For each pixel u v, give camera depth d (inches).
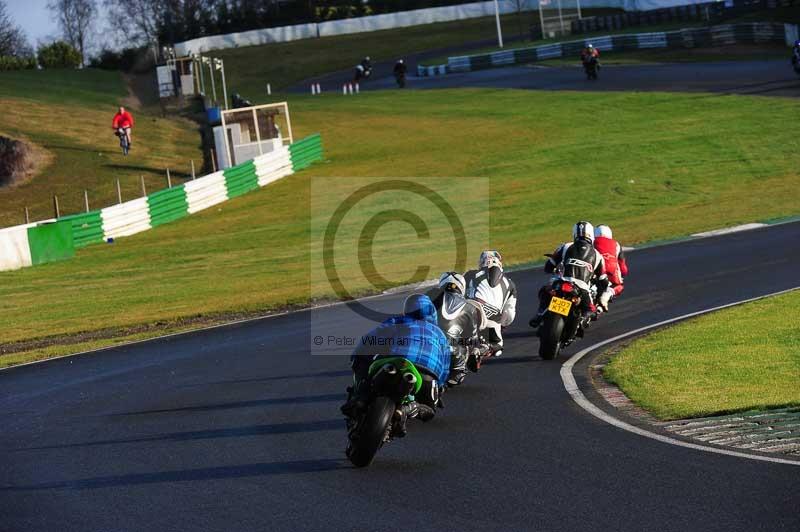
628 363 1646.2
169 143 6973.4
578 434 1224.2
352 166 5935.0
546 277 2728.8
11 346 2383.1
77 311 2847.0
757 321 1911.9
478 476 1067.3
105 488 1101.1
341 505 990.4
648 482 1008.2
